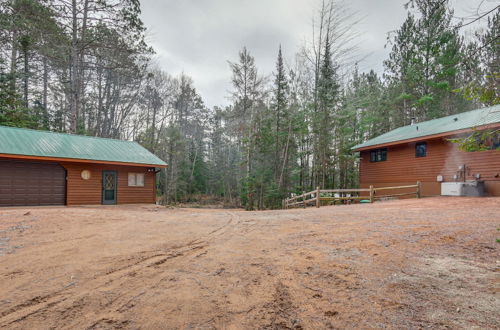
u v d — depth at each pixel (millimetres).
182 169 33062
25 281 2963
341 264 3455
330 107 20406
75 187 13672
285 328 2051
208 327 2062
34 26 17078
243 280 3010
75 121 18875
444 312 2191
